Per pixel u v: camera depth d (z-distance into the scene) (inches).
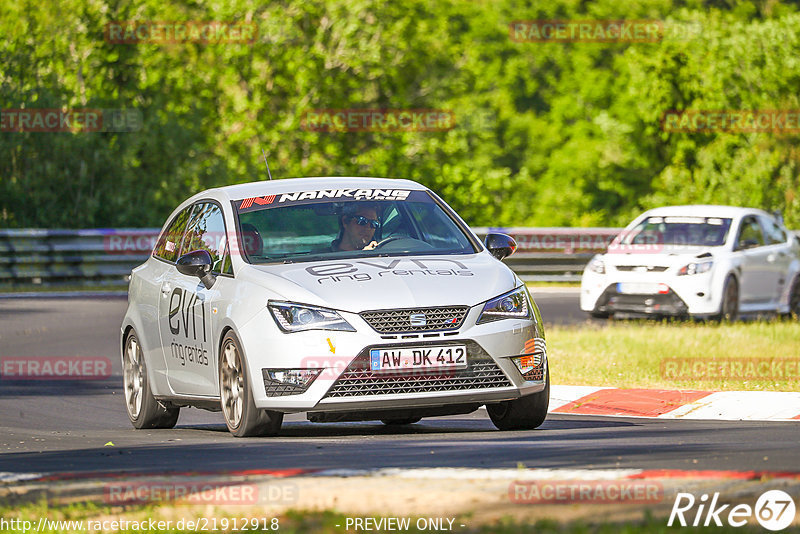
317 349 1147.9
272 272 1219.9
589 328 2459.4
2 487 908.0
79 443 1242.0
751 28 5851.4
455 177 5595.5
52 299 3228.3
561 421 1393.9
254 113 5462.6
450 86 6156.5
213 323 1250.6
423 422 1449.3
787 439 1131.9
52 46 4611.2
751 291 2655.0
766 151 5378.9
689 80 5876.0
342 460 994.7
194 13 5423.2
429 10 6407.5
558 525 705.0
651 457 973.8
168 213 4525.1
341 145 5600.4
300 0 5531.5
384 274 1198.9
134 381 1475.1
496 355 1173.1
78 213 4328.3
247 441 1174.3
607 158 7234.3
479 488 823.7
